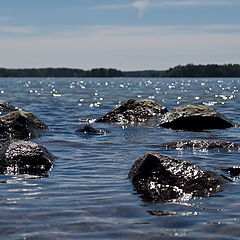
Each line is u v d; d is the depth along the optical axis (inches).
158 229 246.5
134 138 460.4
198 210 282.8
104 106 820.6
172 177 313.7
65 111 698.8
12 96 1190.3
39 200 293.1
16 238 229.9
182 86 2401.6
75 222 258.1
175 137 467.5
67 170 346.3
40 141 441.1
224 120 528.4
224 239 230.5
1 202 290.2
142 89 1854.1
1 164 343.6
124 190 307.4
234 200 294.2
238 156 382.3
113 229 246.1
